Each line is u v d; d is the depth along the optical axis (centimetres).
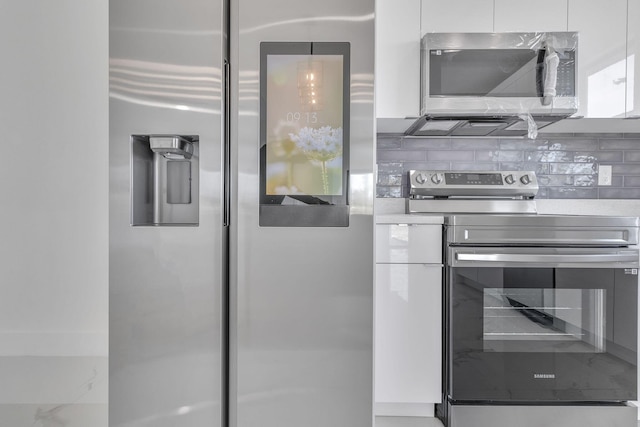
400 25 210
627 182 246
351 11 141
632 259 179
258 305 142
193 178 146
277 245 142
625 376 181
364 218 142
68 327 203
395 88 211
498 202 236
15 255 203
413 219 188
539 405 183
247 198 141
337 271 142
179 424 142
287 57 141
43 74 203
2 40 202
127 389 142
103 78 203
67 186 203
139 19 139
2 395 195
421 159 246
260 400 143
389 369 190
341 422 143
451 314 182
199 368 141
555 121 219
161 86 139
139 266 141
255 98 141
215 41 139
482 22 209
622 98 210
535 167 247
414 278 189
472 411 182
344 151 142
